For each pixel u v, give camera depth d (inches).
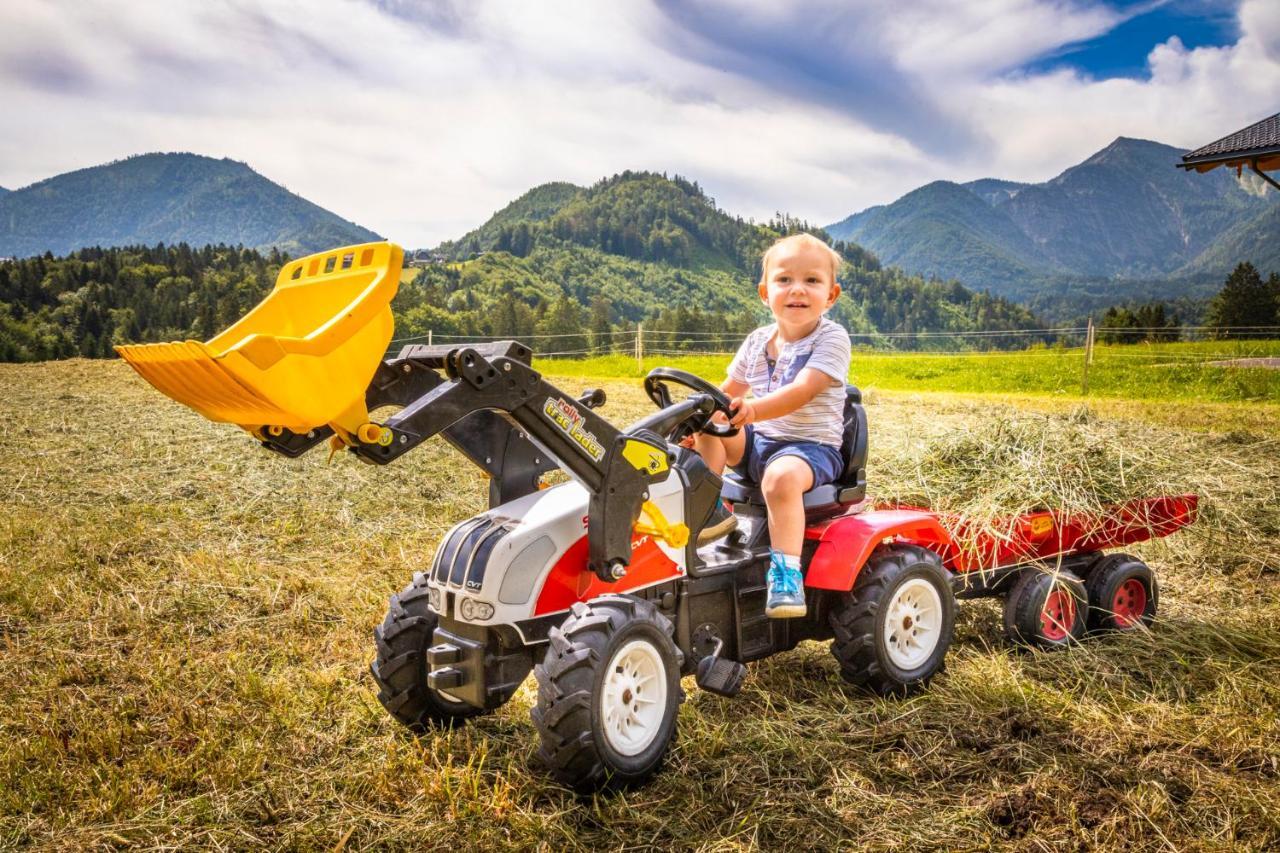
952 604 161.3
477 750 131.8
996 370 965.2
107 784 120.0
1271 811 113.0
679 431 141.3
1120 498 182.5
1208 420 484.1
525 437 132.3
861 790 121.0
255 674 152.9
